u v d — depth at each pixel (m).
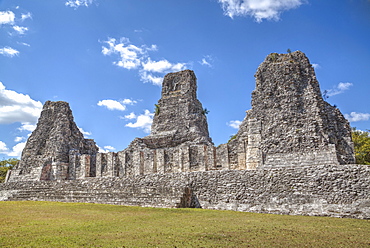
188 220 18.44
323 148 26.11
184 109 46.12
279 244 12.41
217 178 26.16
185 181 27.39
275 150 27.72
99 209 23.62
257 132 29.08
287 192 23.27
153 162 36.75
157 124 47.22
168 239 12.91
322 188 22.34
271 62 30.98
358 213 20.83
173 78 49.03
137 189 27.75
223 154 33.00
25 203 28.11
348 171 22.05
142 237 13.26
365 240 13.41
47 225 15.99
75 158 40.34
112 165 38.53
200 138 42.41
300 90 28.95
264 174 24.50
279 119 28.53
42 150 42.44
